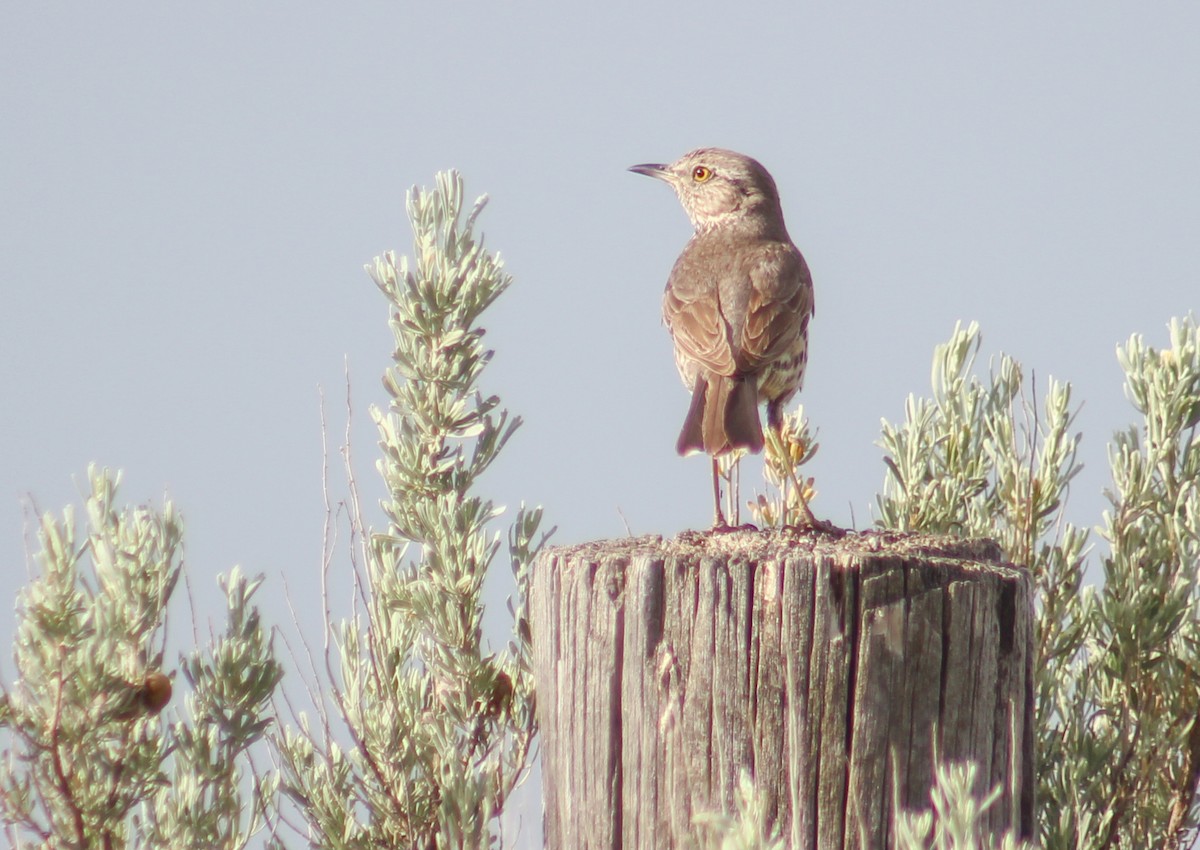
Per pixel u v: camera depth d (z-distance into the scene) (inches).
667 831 298.7
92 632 409.1
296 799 452.1
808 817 293.6
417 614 458.0
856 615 297.3
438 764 454.6
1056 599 481.1
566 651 315.6
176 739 428.1
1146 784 468.1
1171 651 484.1
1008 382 499.8
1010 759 304.5
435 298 464.1
